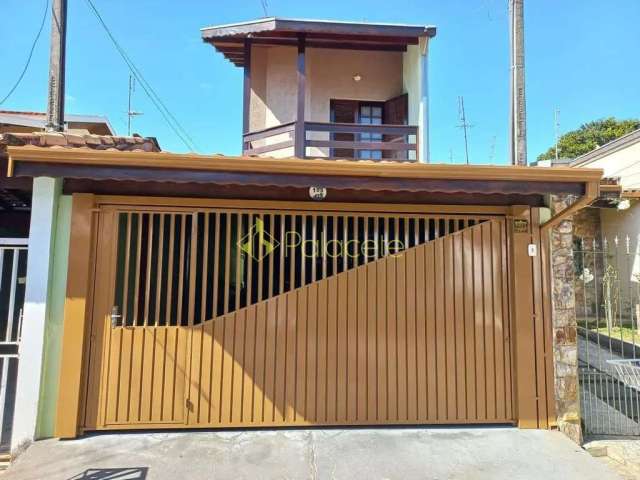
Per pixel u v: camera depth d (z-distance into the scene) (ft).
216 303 14.90
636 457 14.37
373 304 15.43
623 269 34.47
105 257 14.55
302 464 12.26
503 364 15.47
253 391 14.76
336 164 12.21
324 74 32.58
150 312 15.21
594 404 18.79
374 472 11.85
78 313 13.96
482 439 14.06
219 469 11.89
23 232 23.13
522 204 15.90
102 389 14.15
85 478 11.27
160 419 14.29
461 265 15.78
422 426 15.08
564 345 15.44
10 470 11.59
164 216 15.06
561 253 15.83
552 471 12.00
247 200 15.15
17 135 13.96
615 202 32.14
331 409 14.93
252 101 32.12
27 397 13.35
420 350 15.37
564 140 87.97
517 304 15.43
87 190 14.60
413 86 30.45
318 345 15.12
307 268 15.71
